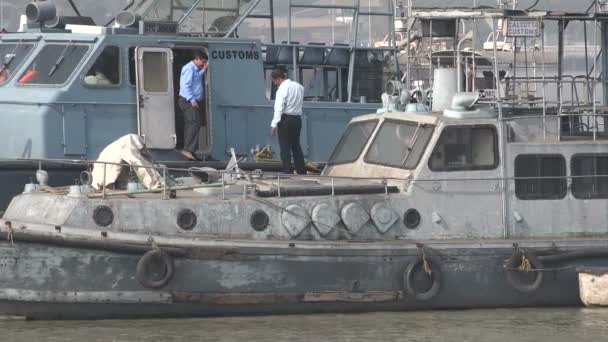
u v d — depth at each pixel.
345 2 78.19
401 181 56.62
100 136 66.75
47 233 51.12
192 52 70.25
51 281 51.38
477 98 57.47
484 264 56.22
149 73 68.06
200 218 53.25
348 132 62.59
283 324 53.09
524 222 57.56
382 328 52.69
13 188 63.16
